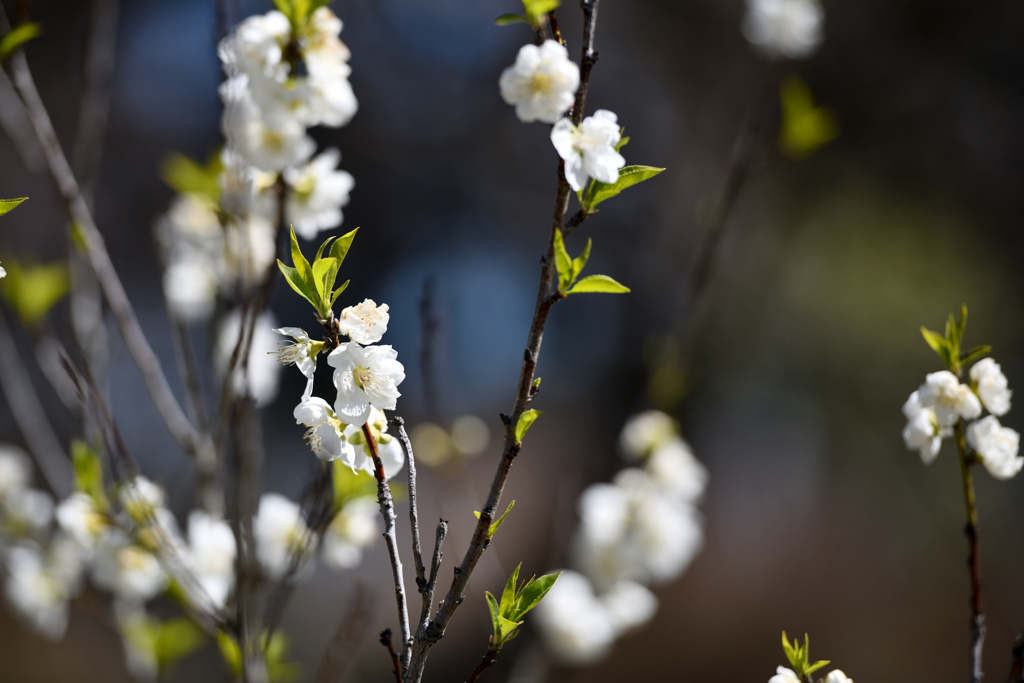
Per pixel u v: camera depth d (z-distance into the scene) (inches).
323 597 213.9
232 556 81.1
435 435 121.7
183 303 98.0
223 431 78.5
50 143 78.9
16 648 261.9
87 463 77.2
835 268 369.1
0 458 107.3
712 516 408.8
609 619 125.3
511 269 540.4
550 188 490.0
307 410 49.6
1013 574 321.4
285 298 418.0
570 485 139.4
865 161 390.0
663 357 142.1
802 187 383.6
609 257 451.8
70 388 88.1
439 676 294.8
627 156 444.8
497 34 498.0
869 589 352.2
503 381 530.6
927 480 341.4
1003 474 59.1
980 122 396.8
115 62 439.2
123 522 76.3
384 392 48.2
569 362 521.7
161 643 90.0
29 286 91.4
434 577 46.5
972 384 60.6
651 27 438.0
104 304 86.3
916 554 343.9
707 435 408.5
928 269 358.0
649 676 328.8
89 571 101.6
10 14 345.1
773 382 374.6
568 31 433.4
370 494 68.7
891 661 322.3
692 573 382.9
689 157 428.8
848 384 358.6
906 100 396.5
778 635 350.0
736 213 143.3
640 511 125.2
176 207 94.9
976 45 397.1
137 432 184.2
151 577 82.5
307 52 69.7
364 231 507.2
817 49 389.1
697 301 143.5
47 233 334.0
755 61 399.2
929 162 389.7
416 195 511.8
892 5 399.5
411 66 499.2
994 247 374.9
